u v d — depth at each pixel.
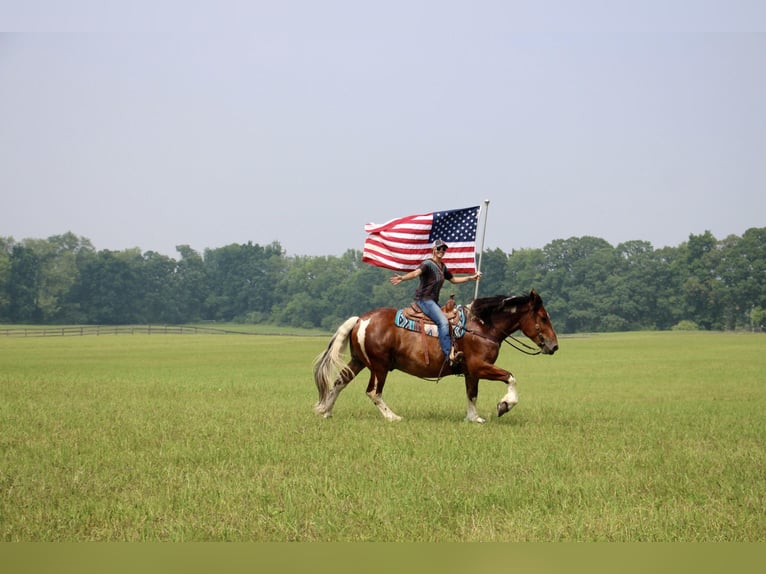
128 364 43.56
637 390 28.12
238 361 47.72
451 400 23.75
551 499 10.48
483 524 9.38
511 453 13.38
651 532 9.14
